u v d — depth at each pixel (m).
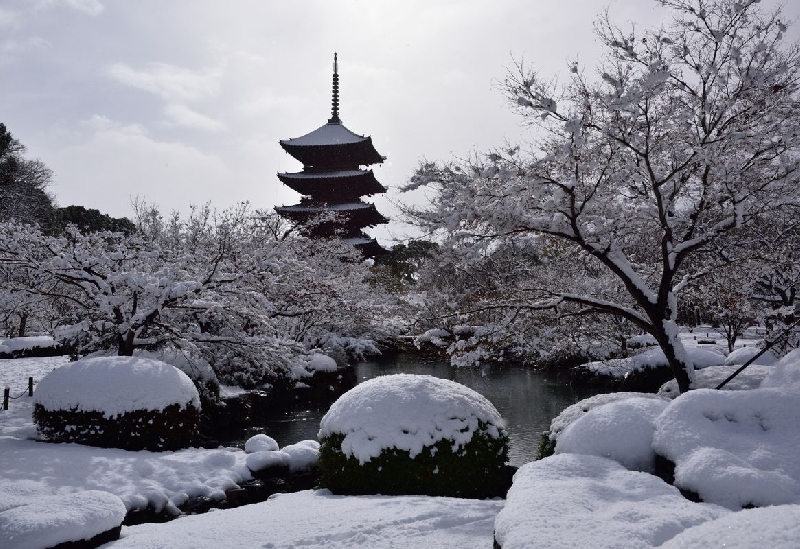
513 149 8.24
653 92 8.02
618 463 4.84
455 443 6.94
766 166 8.72
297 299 17.64
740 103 8.74
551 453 6.82
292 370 18.73
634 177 8.51
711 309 13.11
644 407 5.29
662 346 8.73
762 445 4.29
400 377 7.80
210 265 14.55
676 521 3.32
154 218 20.81
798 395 4.59
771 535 2.28
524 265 12.07
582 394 19.77
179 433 10.21
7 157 41.12
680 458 4.44
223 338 14.30
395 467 6.89
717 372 9.16
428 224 8.84
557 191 8.16
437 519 5.29
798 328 11.18
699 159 8.05
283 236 23.48
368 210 45.84
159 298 12.76
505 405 18.09
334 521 5.54
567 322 11.23
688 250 8.50
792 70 8.67
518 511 3.66
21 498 6.17
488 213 8.04
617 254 8.98
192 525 6.12
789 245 10.73
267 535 5.31
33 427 11.27
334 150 47.84
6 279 14.37
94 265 13.57
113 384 9.94
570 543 3.04
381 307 23.59
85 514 5.43
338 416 7.39
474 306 10.19
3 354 27.77
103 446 9.77
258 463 9.40
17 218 40.22
